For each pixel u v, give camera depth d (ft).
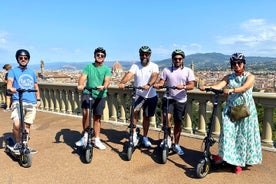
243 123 12.85
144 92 15.90
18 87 14.80
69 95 27.50
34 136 19.52
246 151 13.00
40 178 12.63
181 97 14.96
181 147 16.89
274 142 16.89
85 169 13.64
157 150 16.40
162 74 15.29
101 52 15.70
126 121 23.68
